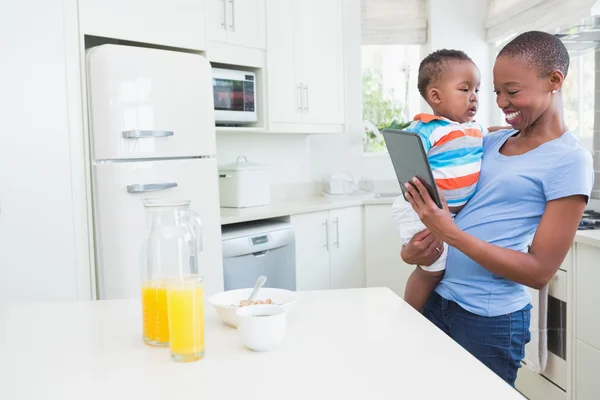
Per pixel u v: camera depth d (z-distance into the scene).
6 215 2.31
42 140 2.40
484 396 0.88
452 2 4.46
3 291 2.32
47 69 2.40
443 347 1.10
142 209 2.61
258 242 3.17
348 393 0.90
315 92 3.92
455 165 1.50
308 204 3.74
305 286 3.58
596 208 3.01
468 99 1.72
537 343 2.43
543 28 3.70
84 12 2.51
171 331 1.06
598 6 3.17
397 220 1.78
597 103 3.03
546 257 1.34
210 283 2.89
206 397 0.90
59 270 2.46
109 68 2.51
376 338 1.15
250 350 1.10
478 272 1.46
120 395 0.91
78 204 2.50
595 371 2.24
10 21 2.30
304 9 3.81
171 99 2.71
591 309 2.26
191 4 2.95
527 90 1.33
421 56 4.60
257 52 3.53
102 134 2.52
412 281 1.67
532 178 1.38
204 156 2.91
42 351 1.13
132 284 2.59
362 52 4.62
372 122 4.68
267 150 4.17
